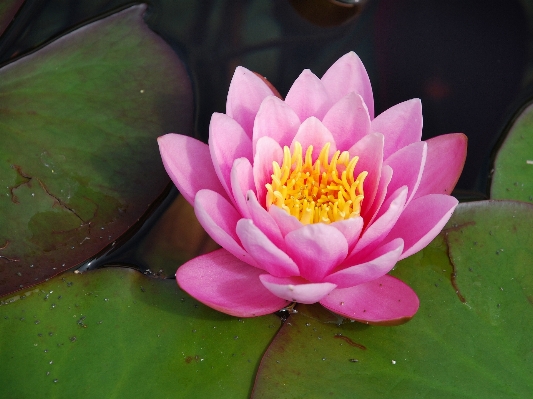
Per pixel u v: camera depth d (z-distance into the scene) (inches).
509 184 30.5
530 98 32.1
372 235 28.5
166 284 29.6
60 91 31.1
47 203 30.2
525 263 29.6
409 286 29.3
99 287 29.5
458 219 30.0
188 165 29.5
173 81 31.5
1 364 28.8
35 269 29.7
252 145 29.3
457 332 29.0
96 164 30.6
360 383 28.6
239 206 28.8
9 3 31.8
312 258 28.3
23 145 30.6
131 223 30.3
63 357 28.9
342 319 29.3
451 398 28.4
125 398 28.5
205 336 29.2
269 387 28.6
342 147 29.8
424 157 28.5
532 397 28.4
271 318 29.4
